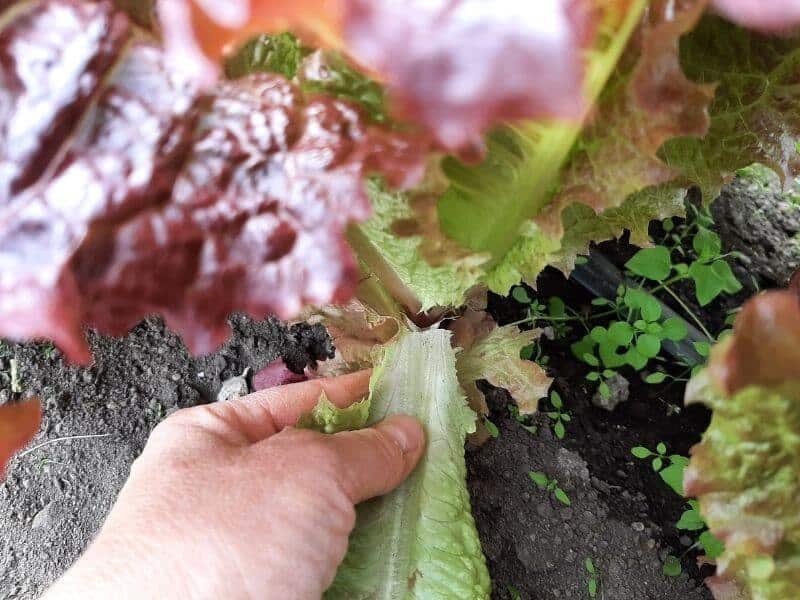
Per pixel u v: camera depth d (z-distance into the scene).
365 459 0.17
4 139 0.10
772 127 0.16
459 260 0.15
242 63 0.13
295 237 0.11
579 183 0.13
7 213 0.10
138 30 0.11
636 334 0.24
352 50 0.08
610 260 0.26
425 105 0.08
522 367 0.21
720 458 0.12
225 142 0.11
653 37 0.11
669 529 0.23
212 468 0.16
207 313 0.11
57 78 0.10
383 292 0.20
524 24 0.08
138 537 0.15
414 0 0.08
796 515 0.12
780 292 0.10
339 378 0.22
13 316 0.10
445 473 0.20
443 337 0.20
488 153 0.13
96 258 0.11
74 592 0.14
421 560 0.19
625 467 0.24
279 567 0.15
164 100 0.11
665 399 0.25
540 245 0.15
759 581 0.13
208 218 0.11
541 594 0.22
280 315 0.11
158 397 0.27
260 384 0.26
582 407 0.25
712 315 0.26
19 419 0.14
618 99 0.12
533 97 0.08
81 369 0.28
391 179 0.11
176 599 0.14
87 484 0.26
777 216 0.27
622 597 0.22
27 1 0.10
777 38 0.14
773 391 0.11
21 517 0.26
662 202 0.17
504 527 0.23
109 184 0.11
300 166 0.11
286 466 0.16
